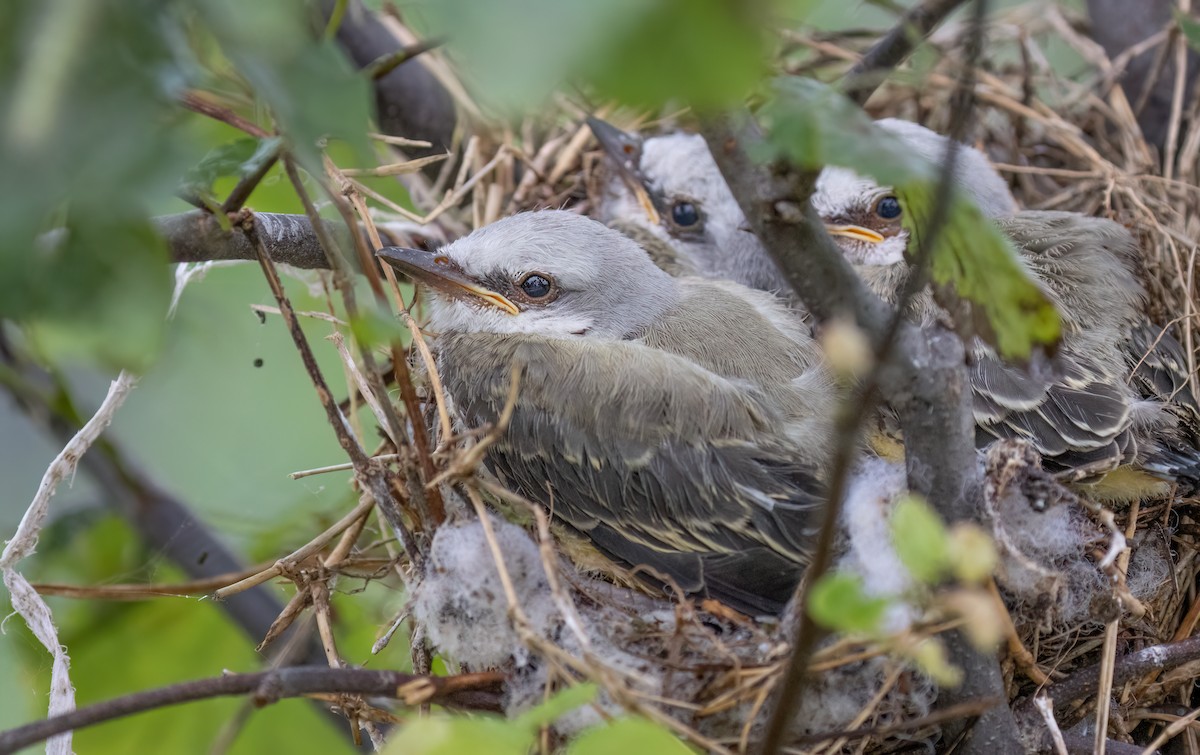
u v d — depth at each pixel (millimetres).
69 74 2555
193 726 7918
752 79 2191
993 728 4969
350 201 6262
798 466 6070
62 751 5609
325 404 5504
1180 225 7844
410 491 5559
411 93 8648
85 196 2641
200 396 8383
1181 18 7211
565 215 7301
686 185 9148
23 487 8609
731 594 6027
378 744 5691
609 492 6246
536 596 5422
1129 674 5766
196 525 8016
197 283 8297
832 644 5047
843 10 8023
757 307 7129
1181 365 6895
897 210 8148
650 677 4980
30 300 2922
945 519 4570
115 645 7953
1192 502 6484
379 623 7332
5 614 6586
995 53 9352
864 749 5398
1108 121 8852
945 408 4352
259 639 7820
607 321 6938
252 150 4688
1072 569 5336
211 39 3264
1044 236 7156
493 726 3727
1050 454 6164
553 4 2061
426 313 7473
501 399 6555
